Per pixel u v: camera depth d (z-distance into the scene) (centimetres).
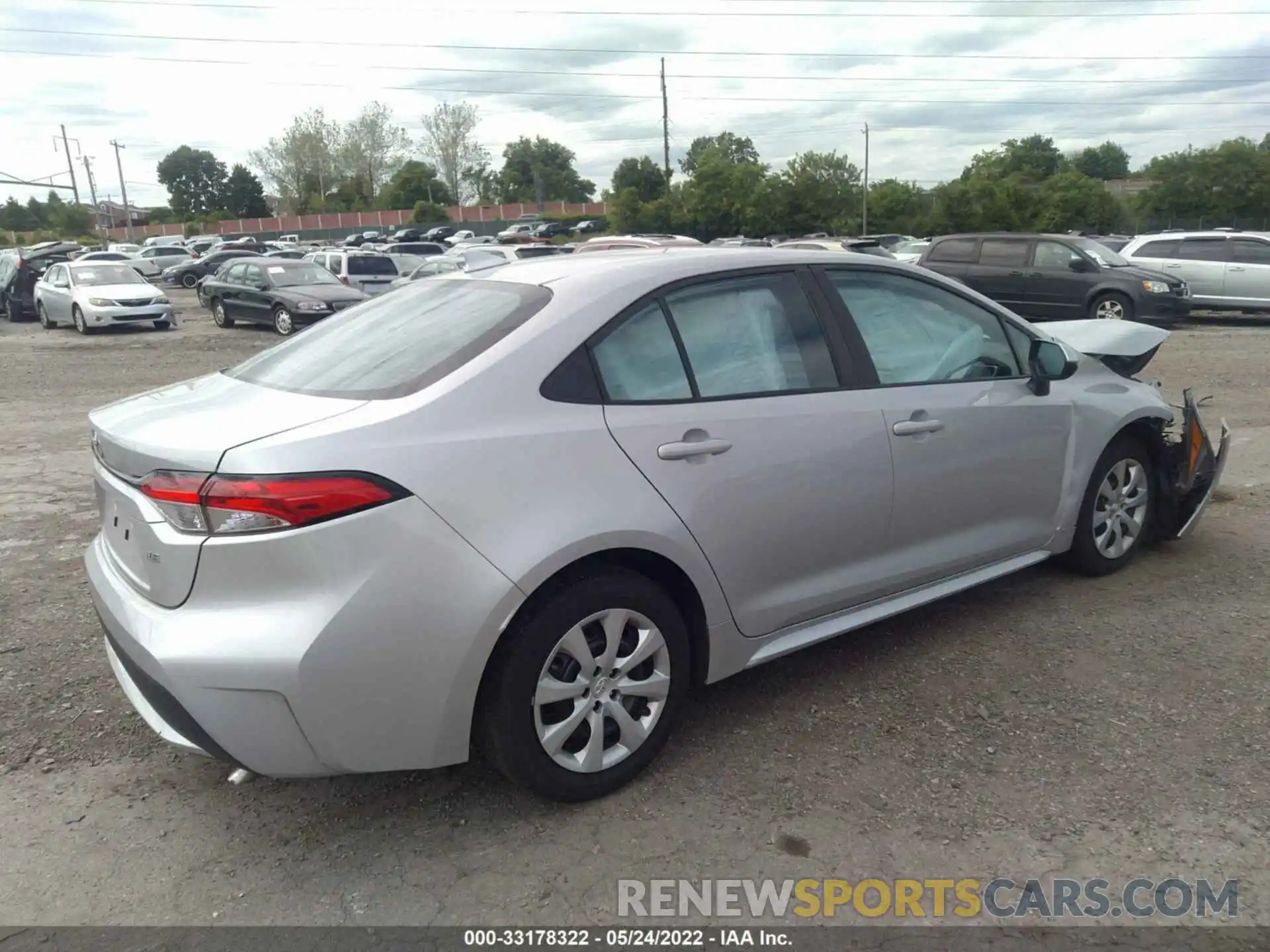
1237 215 4572
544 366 304
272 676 260
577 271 342
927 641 430
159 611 277
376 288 2422
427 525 271
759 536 342
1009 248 1673
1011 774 327
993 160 6681
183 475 267
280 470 260
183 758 348
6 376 1353
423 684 275
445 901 274
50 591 505
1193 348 1432
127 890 280
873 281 397
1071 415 453
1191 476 505
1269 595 472
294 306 1880
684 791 322
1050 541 459
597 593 303
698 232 5144
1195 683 387
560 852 294
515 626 291
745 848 294
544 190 10962
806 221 5028
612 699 316
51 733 363
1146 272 1562
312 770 273
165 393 347
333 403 290
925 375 402
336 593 262
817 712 371
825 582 368
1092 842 292
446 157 8456
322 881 283
